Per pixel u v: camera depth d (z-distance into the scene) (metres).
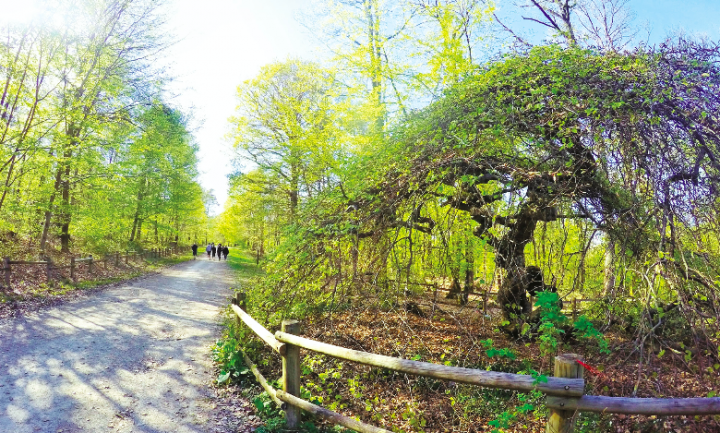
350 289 4.66
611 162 3.66
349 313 5.21
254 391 4.16
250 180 15.06
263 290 5.17
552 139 4.21
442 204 5.17
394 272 4.80
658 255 3.04
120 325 7.00
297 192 13.84
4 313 7.09
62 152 11.85
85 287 10.93
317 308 5.27
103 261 15.27
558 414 2.18
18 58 10.15
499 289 5.24
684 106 3.64
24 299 8.21
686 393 2.85
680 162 3.38
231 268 24.50
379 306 4.68
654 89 3.73
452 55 7.95
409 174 4.45
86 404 3.74
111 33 11.85
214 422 3.54
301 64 14.34
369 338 5.15
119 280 13.41
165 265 22.70
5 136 10.26
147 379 4.47
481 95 4.78
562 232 4.41
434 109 5.27
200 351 5.66
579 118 3.88
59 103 11.20
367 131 8.98
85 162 12.58
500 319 6.00
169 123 16.45
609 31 12.16
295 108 13.20
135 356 5.26
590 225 4.02
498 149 4.35
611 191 3.83
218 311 8.95
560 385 2.12
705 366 2.91
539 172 4.12
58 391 3.98
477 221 5.60
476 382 2.38
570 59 4.58
